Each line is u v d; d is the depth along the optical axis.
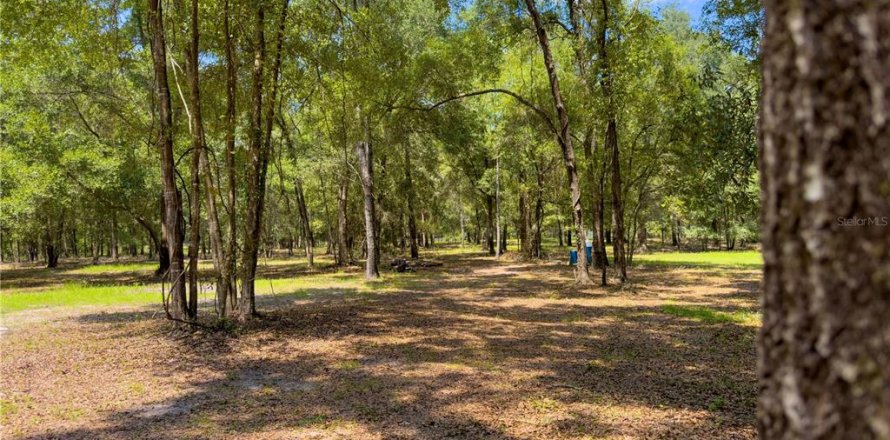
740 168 9.45
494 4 16.27
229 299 11.96
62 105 20.56
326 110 12.29
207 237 47.16
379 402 5.48
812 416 1.27
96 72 18.84
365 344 8.42
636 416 4.83
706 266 23.42
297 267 30.55
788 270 1.34
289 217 37.56
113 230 38.59
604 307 12.06
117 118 21.00
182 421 5.04
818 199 1.25
